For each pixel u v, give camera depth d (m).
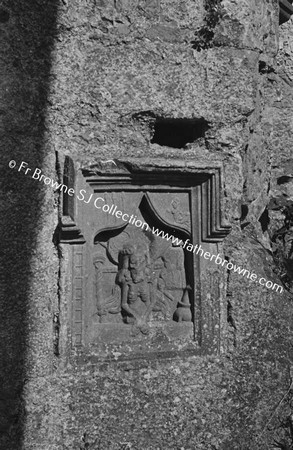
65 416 3.13
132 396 3.23
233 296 3.46
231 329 3.46
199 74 3.40
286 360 3.54
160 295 3.44
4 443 3.05
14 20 3.08
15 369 3.08
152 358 3.31
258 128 3.76
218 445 3.35
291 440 3.48
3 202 3.07
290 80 4.92
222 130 3.46
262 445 3.44
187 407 3.31
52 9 3.16
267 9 3.79
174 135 3.57
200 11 3.42
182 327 3.41
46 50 3.15
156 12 3.34
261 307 3.53
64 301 3.16
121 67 3.28
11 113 3.08
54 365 3.15
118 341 3.32
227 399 3.39
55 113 3.17
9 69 3.07
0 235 3.06
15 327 3.08
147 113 3.33
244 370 3.44
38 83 3.13
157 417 3.26
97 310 3.32
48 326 3.15
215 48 3.44
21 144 3.10
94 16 3.23
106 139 3.27
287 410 3.53
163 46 3.34
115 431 3.20
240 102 3.48
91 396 3.17
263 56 3.79
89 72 3.23
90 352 3.23
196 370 3.36
